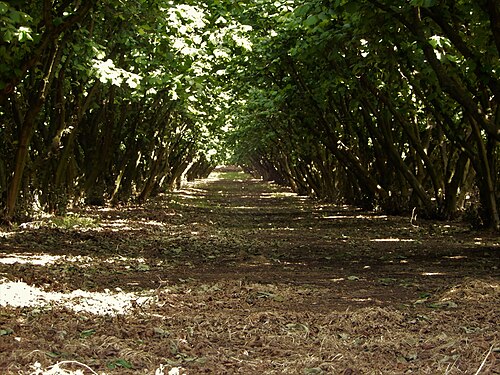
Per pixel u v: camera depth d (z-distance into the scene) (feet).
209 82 74.90
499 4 36.27
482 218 59.77
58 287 30.35
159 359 19.40
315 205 112.27
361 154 89.86
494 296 28.25
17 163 52.60
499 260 41.65
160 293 29.63
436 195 72.59
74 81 63.52
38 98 50.65
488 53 43.14
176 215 84.69
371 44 46.73
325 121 81.71
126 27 59.26
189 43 55.72
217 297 29.14
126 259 41.47
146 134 93.66
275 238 58.44
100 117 78.95
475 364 18.62
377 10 41.98
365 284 33.14
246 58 70.90
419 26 41.22
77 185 78.89
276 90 78.28
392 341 21.47
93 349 20.06
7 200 53.42
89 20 56.34
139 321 24.11
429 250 47.91
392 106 67.26
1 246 44.06
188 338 21.79
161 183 135.33
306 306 27.53
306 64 66.95
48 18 41.63
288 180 179.52
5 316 24.12
